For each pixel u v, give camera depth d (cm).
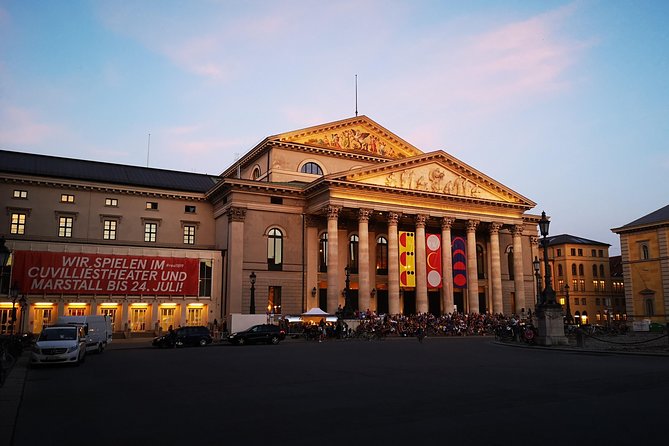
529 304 8306
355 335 5481
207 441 1121
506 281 8138
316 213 6756
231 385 1947
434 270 6944
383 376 2150
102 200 6544
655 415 1312
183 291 6153
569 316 6053
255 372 2362
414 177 6931
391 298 6594
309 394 1705
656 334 5962
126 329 5775
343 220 7081
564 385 1838
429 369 2400
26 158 6706
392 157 7769
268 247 6550
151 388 1922
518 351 3547
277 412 1411
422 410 1401
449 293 6931
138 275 5950
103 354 3784
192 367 2650
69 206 6366
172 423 1307
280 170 7038
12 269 5422
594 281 11719
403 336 5819
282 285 6519
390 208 6731
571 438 1093
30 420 1391
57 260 5612
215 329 5719
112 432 1230
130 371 2548
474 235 7294
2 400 1725
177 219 6881
